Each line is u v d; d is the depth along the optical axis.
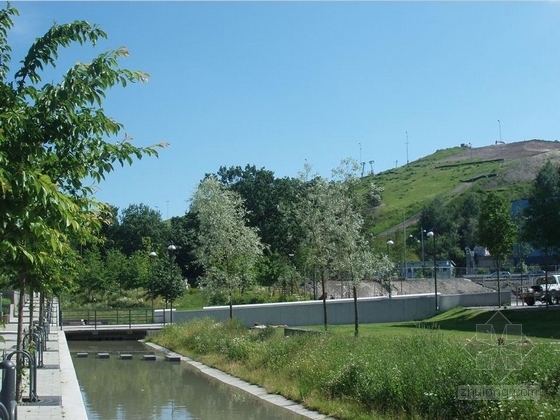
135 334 39.28
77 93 7.38
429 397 11.95
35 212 5.86
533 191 41.06
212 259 34.66
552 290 44.50
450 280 60.38
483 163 145.62
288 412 15.34
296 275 46.00
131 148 8.22
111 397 18.09
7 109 6.84
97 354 30.23
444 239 90.12
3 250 5.98
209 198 34.97
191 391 19.11
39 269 14.12
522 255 69.12
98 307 54.12
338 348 17.69
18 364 13.63
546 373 11.08
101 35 7.94
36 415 12.19
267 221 75.06
